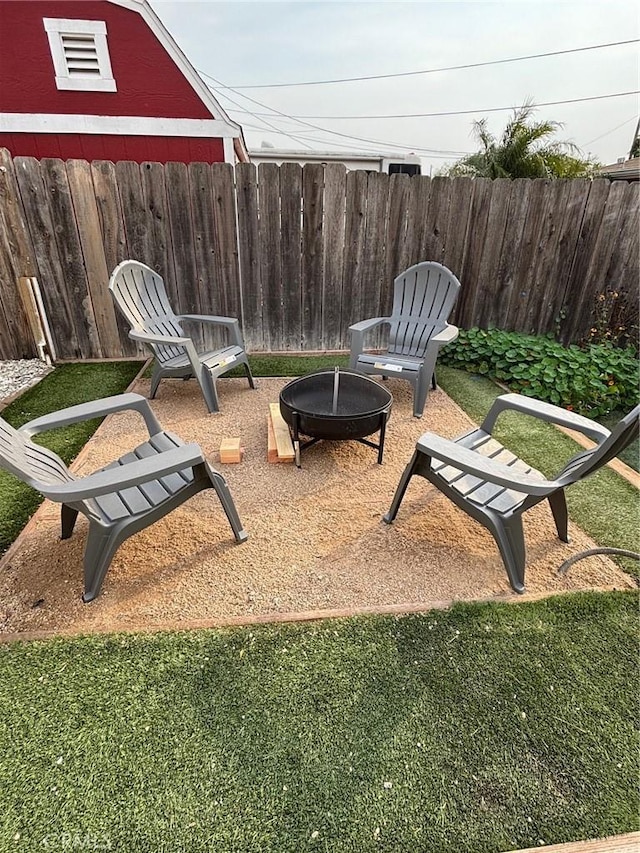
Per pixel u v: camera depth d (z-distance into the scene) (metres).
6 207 3.45
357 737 1.24
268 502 2.24
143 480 1.45
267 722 1.27
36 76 5.46
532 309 4.33
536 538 2.04
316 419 2.27
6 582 1.72
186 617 1.60
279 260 3.97
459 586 1.76
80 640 1.50
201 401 3.34
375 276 4.15
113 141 5.98
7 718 1.26
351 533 2.04
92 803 1.09
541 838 1.05
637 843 1.05
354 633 1.54
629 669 1.45
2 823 1.05
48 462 1.63
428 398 3.47
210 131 6.14
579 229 4.00
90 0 5.20
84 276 3.79
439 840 1.04
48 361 3.95
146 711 1.29
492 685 1.39
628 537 2.04
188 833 1.04
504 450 2.07
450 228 4.02
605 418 3.41
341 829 1.06
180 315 3.75
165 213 3.67
